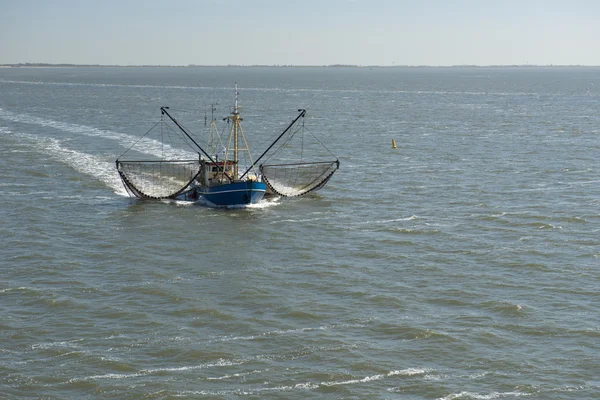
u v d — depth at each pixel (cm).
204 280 6412
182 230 7988
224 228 8088
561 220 8362
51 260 6869
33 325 5447
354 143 15275
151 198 9412
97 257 7000
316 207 9081
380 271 6669
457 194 9806
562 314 5691
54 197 9475
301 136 16638
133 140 15350
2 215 8488
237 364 4922
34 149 13512
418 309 5806
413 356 5047
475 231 7931
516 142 15362
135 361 4944
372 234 7838
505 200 9425
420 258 7019
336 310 5781
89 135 16125
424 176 11125
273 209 8975
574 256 7031
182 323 5525
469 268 6725
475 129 18112
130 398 4509
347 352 5078
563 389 4628
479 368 4891
